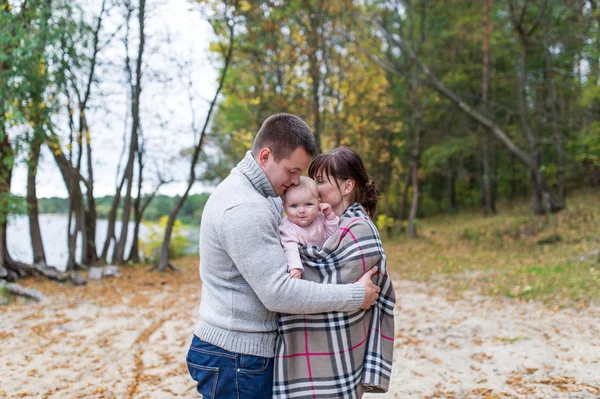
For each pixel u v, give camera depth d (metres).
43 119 9.22
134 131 12.81
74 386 4.56
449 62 22.28
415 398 4.16
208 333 1.92
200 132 13.53
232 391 1.89
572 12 15.36
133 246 14.27
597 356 4.93
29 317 7.25
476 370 4.78
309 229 2.04
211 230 1.91
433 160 22.86
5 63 8.87
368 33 19.06
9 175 9.81
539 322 6.38
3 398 4.25
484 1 18.48
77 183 11.97
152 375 4.86
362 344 1.98
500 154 26.48
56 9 9.26
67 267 11.98
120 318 7.37
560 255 11.62
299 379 1.90
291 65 13.48
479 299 8.05
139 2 11.70
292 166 1.97
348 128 17.05
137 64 12.13
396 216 27.14
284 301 1.78
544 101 19.91
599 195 19.27
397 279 10.71
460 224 21.97
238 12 11.73
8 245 10.55
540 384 4.31
